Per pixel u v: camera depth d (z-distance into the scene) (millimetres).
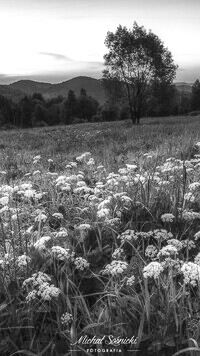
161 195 6523
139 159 11727
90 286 4543
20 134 37531
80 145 20297
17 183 9648
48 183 9242
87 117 180375
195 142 13672
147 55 69438
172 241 4480
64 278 4582
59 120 187875
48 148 19359
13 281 4445
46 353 3646
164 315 3652
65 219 6645
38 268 4801
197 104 148625
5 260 4914
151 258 4539
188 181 7391
